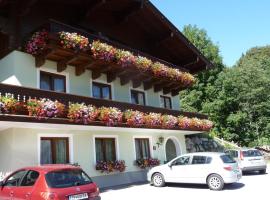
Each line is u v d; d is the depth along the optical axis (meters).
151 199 12.48
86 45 15.35
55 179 8.55
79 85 17.17
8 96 11.99
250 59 56.97
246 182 16.38
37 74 15.07
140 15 21.41
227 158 14.72
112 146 18.44
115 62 17.39
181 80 22.84
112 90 19.38
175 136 23.94
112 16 21.14
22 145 13.59
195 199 12.16
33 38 14.36
